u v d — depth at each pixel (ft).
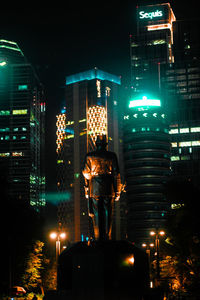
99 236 77.82
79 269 69.46
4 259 192.03
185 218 185.47
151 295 72.33
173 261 196.65
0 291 189.57
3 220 191.72
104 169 78.18
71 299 69.36
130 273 69.67
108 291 68.03
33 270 226.99
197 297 145.48
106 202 78.13
